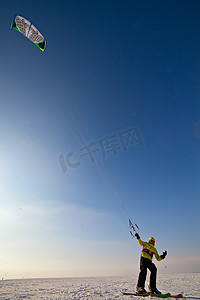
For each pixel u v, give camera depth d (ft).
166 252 21.65
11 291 25.80
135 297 19.62
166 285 31.73
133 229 21.86
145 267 20.47
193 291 24.00
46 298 19.24
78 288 29.68
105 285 34.99
